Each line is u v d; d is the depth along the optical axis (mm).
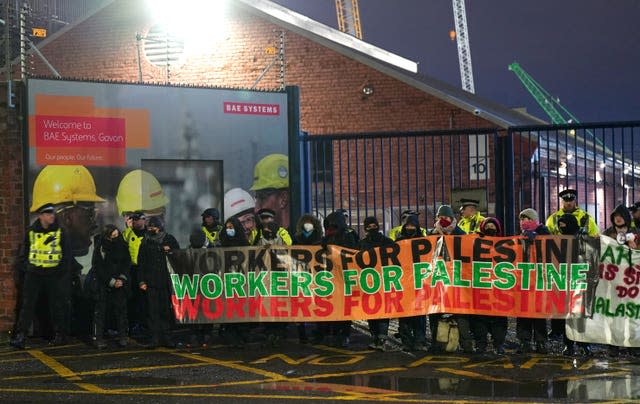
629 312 9383
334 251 10359
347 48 25578
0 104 11844
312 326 12500
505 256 9812
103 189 12219
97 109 12203
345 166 23875
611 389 7820
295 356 9938
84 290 10805
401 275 10141
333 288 10352
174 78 26203
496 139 12453
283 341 11164
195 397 7730
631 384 8039
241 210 13227
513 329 11781
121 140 12352
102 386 8305
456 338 9953
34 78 11836
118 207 12305
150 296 10672
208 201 13023
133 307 11695
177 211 12781
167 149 12688
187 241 12836
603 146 12008
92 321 11914
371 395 7695
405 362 9422
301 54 25453
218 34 26047
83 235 12023
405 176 23422
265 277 10508
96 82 12219
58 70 26594
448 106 23828
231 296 10562
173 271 10711
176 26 26188
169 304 10727
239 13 25953
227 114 13156
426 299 10047
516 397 7531
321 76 25219
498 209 12430
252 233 11570
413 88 24219
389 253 10180
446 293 9992
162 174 12688
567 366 9023
